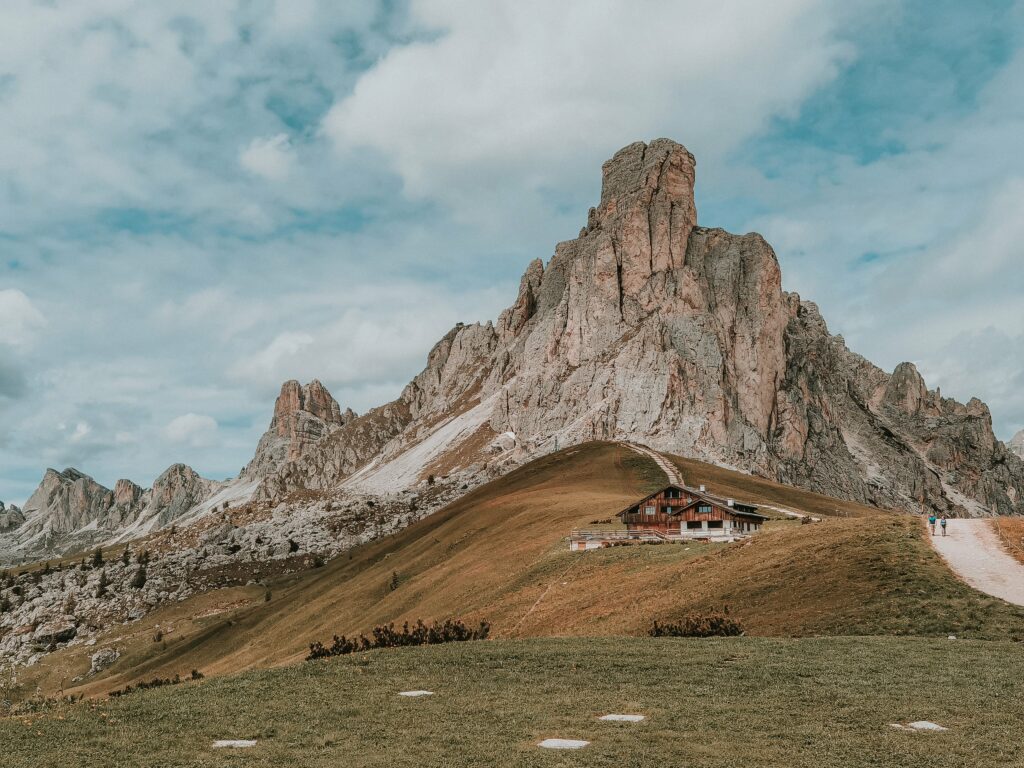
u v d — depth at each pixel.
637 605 63.28
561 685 35.09
